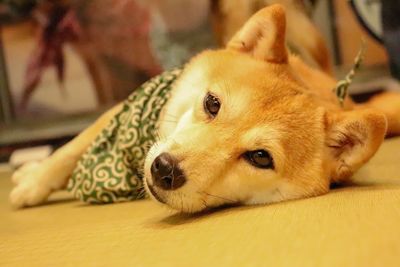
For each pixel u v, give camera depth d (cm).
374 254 29
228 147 44
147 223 44
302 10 103
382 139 48
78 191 60
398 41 108
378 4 126
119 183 58
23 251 39
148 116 57
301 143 47
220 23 109
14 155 118
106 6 131
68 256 36
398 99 90
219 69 49
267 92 47
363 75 128
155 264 32
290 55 64
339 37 130
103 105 134
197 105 47
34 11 132
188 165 43
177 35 129
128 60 133
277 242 33
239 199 47
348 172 50
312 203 43
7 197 74
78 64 133
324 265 28
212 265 30
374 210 38
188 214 46
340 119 48
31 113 135
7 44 133
